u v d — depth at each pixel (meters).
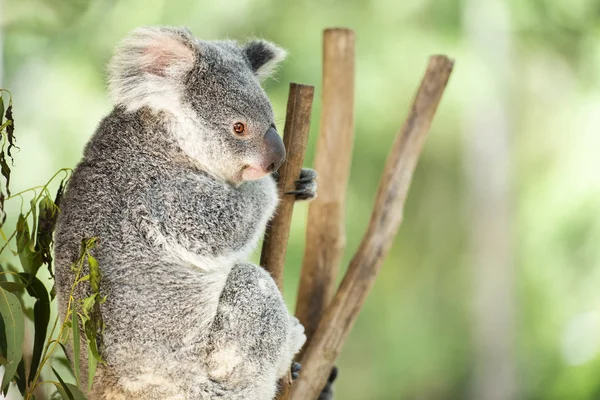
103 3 18.72
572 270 21.11
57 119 18.36
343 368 23.03
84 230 5.84
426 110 7.28
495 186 24.20
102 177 5.94
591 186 20.61
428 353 23.50
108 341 5.76
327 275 7.42
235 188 6.19
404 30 21.22
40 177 18.12
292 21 20.55
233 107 6.08
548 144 23.56
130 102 5.97
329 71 7.49
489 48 22.77
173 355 5.80
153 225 5.84
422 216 24.83
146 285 5.78
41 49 18.34
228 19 19.86
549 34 23.25
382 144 21.56
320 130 7.54
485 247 24.42
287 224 6.59
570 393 19.27
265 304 5.97
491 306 24.31
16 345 5.78
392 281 23.75
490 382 23.92
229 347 5.89
